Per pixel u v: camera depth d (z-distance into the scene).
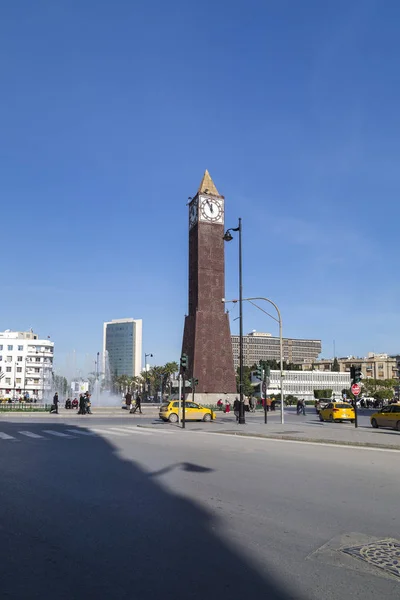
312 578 5.30
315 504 8.72
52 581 5.26
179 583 5.18
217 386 67.19
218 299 69.81
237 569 5.57
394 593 4.91
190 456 15.33
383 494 9.60
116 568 5.62
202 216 71.12
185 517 7.83
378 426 31.22
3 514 8.07
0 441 19.94
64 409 52.12
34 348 140.88
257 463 13.86
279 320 33.81
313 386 143.75
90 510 8.31
